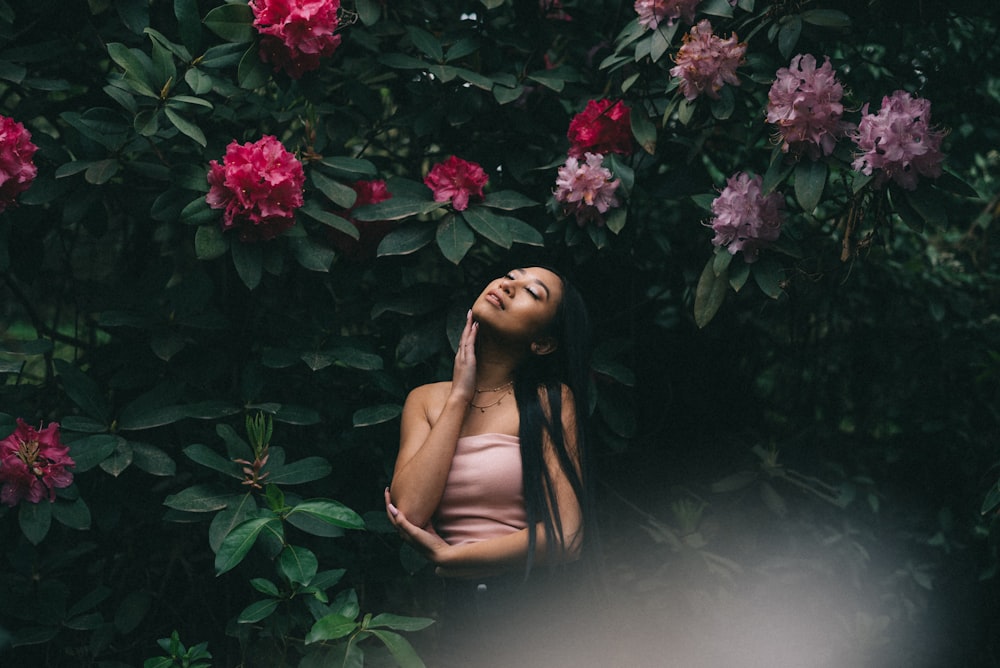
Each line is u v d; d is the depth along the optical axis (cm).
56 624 222
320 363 233
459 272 282
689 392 314
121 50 204
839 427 329
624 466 302
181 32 213
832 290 313
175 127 225
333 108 247
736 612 265
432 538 187
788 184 260
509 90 248
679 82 220
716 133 284
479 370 204
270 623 220
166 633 257
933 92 270
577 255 241
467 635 196
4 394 252
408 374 267
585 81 271
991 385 318
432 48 247
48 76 249
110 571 259
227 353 258
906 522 308
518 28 272
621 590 266
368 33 261
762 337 321
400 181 241
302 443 259
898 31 246
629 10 286
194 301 233
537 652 195
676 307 312
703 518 289
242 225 212
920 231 207
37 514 207
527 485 189
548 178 261
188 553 263
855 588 286
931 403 322
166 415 221
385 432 259
